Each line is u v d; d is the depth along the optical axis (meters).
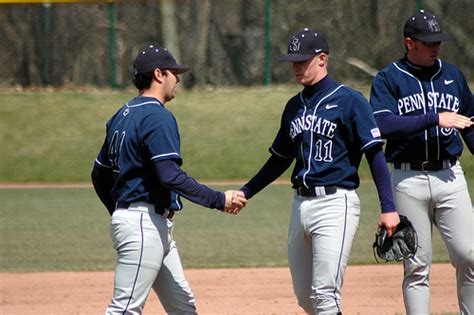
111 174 19.61
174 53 101.31
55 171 69.69
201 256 37.22
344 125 18.77
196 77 99.94
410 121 20.19
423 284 21.20
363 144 18.61
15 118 78.75
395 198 21.14
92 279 32.47
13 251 38.75
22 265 35.38
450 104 20.98
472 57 99.56
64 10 95.56
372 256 36.59
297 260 19.80
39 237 42.44
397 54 99.69
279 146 20.34
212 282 31.86
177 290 19.34
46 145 74.19
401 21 99.94
